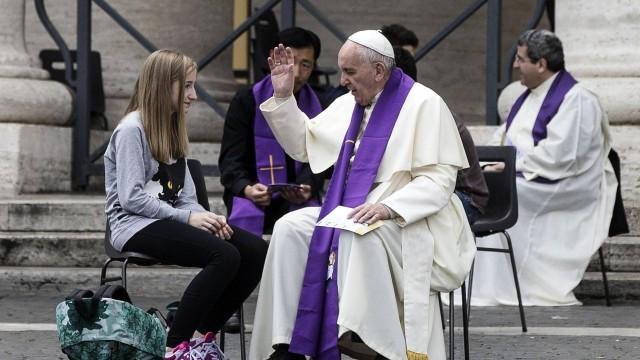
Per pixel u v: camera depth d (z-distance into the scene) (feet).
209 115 138.31
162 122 69.56
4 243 105.40
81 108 127.85
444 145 65.31
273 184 79.51
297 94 83.10
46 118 123.85
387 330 62.80
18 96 121.29
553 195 97.30
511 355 76.64
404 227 63.77
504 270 97.81
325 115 68.90
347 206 65.51
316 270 64.54
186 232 67.41
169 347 65.77
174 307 68.54
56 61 134.10
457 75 158.71
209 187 132.05
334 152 68.13
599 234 97.55
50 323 87.25
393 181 65.51
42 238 105.29
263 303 65.82
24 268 103.65
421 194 63.98
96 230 107.96
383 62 66.08
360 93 66.44
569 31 114.32
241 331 70.44
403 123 65.57
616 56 111.65
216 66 141.59
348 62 66.03
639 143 109.60
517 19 161.48
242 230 70.08
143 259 70.38
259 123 82.84
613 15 112.27
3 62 123.34
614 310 95.25
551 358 75.56
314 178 82.23
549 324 88.22
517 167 98.43
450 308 69.15
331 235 64.85
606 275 99.35
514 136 99.55
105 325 58.23
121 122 69.72
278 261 65.31
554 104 97.81
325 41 159.53
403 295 63.93
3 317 89.81
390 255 63.77
